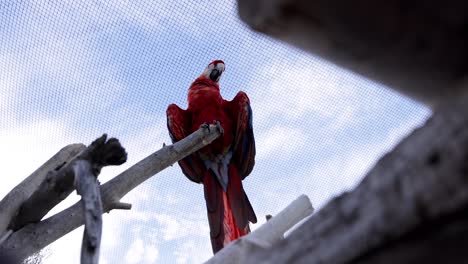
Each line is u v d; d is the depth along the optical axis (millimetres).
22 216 2730
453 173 715
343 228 882
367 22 737
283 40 829
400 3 707
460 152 708
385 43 755
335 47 792
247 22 826
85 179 2355
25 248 2689
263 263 1021
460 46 724
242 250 1643
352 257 857
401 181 783
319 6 744
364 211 841
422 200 750
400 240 792
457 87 760
